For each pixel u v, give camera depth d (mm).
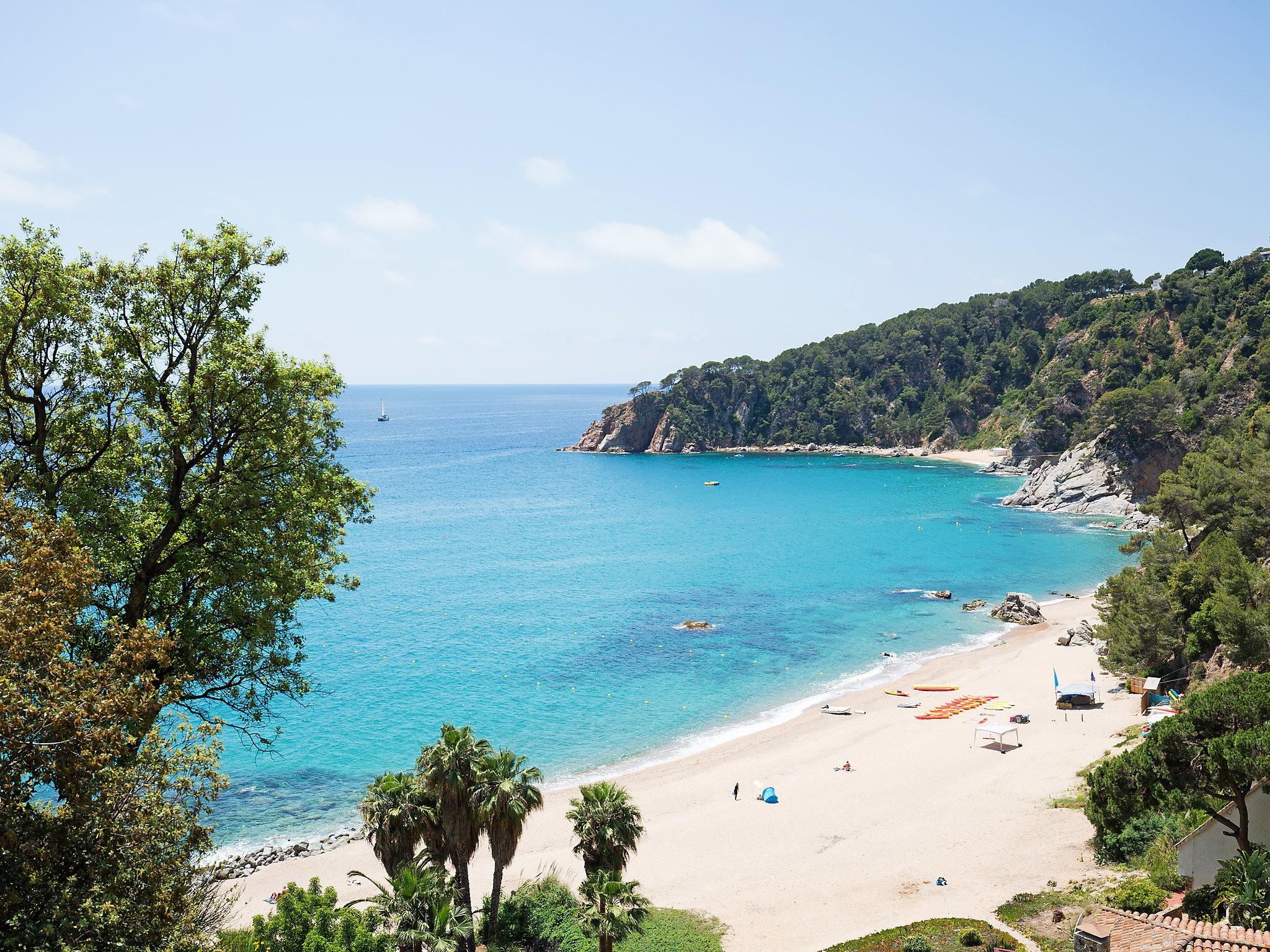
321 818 49500
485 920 34562
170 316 23719
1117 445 178000
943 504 186625
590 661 80438
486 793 30719
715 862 43500
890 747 59344
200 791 16891
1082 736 58031
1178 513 82812
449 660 80188
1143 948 25188
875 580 114812
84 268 22609
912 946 30859
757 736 63281
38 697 14594
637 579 115188
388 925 26562
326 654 81688
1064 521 163625
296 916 30297
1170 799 30016
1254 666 51344
